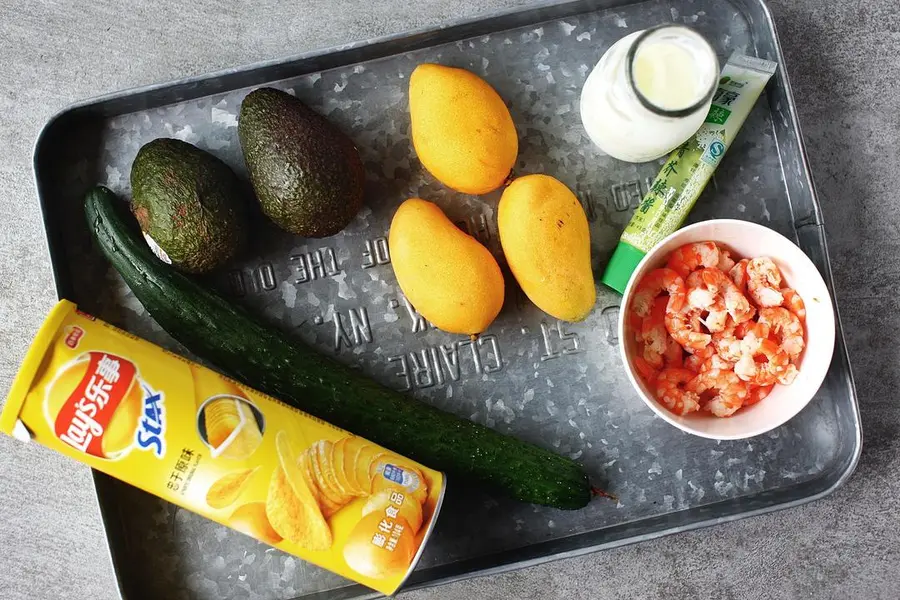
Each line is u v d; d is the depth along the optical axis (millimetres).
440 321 659
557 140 742
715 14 744
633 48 604
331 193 633
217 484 605
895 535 782
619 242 715
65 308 603
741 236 674
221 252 654
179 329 671
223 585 721
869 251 792
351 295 732
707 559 782
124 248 669
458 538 726
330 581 722
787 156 734
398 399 686
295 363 670
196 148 666
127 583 711
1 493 780
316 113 665
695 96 615
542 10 720
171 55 787
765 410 679
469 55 741
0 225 778
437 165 654
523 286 670
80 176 728
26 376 579
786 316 669
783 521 783
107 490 712
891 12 786
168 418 600
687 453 732
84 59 786
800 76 791
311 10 788
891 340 787
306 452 621
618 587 781
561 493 672
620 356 732
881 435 787
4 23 784
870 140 791
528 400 731
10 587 781
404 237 645
